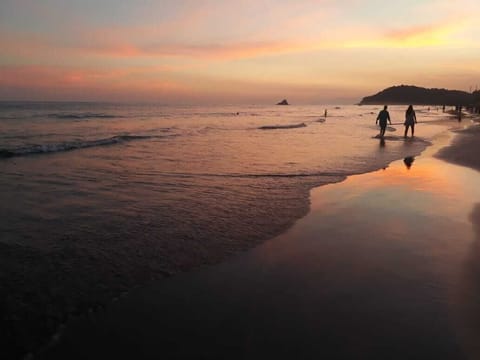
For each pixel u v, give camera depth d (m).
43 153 14.98
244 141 20.50
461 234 5.92
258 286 4.34
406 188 9.10
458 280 4.44
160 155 14.67
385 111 21.52
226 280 4.49
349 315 3.74
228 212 7.18
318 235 5.95
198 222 6.58
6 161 12.92
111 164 12.49
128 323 3.66
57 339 3.42
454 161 13.05
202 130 29.03
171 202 7.87
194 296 4.14
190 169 11.68
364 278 4.50
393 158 13.96
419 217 6.78
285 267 4.83
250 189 9.09
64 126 31.25
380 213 7.06
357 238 5.80
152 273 4.66
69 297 4.09
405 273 4.62
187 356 3.21
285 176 10.66
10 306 3.88
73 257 5.08
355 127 34.00
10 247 5.38
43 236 5.86
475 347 3.25
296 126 34.97
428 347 3.26
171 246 5.50
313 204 7.73
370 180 10.07
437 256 5.11
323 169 11.74
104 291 4.22
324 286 4.33
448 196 8.28
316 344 3.32
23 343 3.36
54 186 9.24
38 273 4.61
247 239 5.80
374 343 3.32
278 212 7.18
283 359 3.15
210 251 5.33
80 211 7.20
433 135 24.20
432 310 3.82
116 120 42.50
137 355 3.23
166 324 3.64
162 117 52.41
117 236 5.89
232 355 3.21
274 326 3.59
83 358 3.20
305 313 3.79
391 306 3.89
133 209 7.35
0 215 6.88
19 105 85.44
